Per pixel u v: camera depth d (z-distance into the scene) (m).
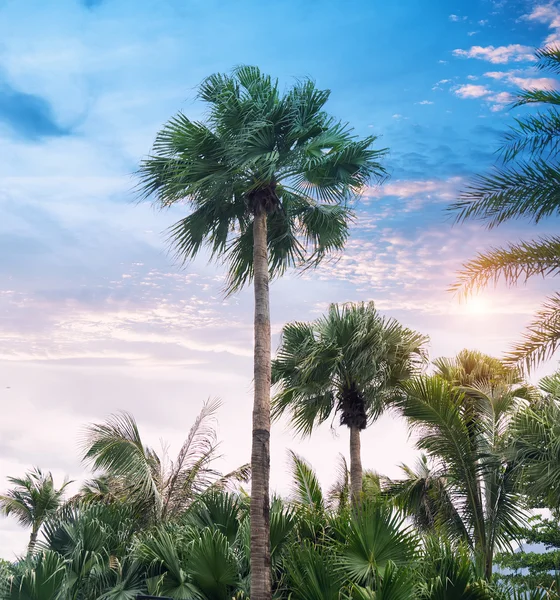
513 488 14.05
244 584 10.84
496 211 8.31
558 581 10.09
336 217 12.82
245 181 11.71
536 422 12.47
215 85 11.91
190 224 12.34
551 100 8.21
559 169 8.04
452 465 14.45
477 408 15.51
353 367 14.94
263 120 11.16
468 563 9.22
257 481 10.09
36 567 10.14
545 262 8.31
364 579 9.49
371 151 12.10
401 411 15.26
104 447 15.76
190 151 11.30
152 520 15.45
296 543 10.88
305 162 11.52
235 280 13.03
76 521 13.04
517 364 8.41
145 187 12.05
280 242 12.94
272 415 15.77
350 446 14.78
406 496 15.77
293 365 15.82
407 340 15.56
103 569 11.95
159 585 10.89
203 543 10.71
